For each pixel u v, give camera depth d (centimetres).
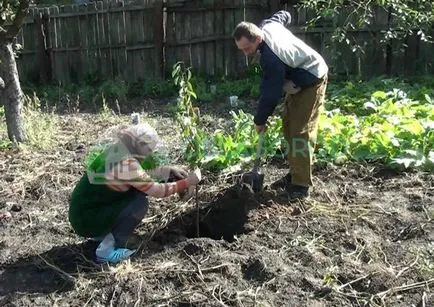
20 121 485
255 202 345
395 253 291
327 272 274
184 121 372
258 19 760
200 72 784
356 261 285
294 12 741
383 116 459
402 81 656
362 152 409
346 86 627
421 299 255
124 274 278
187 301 257
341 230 315
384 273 272
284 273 273
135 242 308
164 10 771
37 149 477
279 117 461
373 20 714
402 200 350
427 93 568
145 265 286
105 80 802
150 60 787
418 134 409
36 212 352
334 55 686
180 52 783
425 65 721
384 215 331
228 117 608
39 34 809
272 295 260
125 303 259
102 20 792
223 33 770
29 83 812
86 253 300
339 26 695
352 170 393
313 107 338
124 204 287
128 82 794
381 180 379
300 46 328
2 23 463
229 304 255
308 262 284
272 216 332
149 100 721
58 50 815
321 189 367
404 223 320
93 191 284
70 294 268
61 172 417
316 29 733
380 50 724
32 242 314
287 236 310
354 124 443
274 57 315
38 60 821
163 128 555
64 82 823
